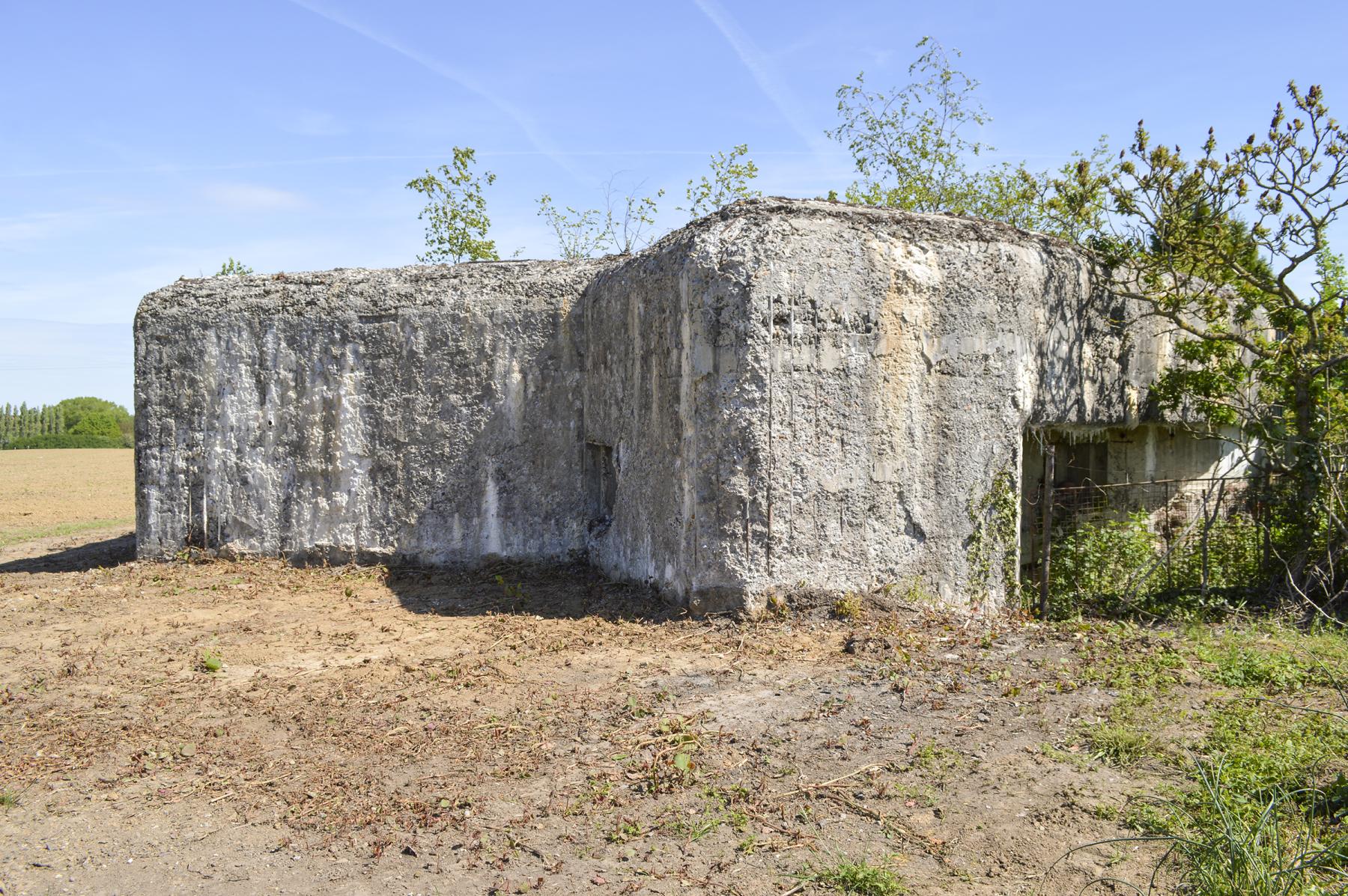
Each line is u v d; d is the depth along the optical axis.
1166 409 9.26
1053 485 8.20
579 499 9.32
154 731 5.37
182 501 10.13
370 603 8.47
